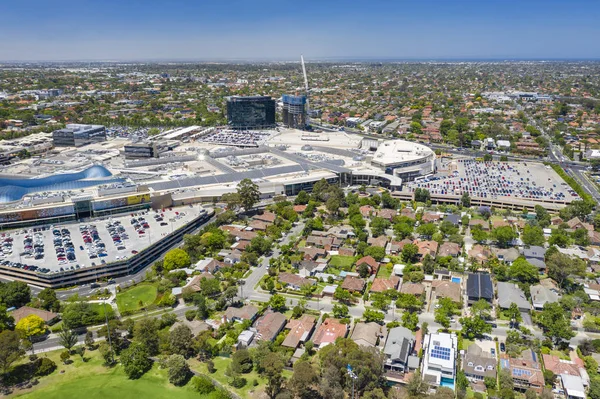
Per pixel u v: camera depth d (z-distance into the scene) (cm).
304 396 19350
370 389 19388
